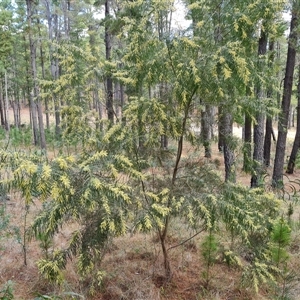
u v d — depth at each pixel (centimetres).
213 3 281
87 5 1543
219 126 343
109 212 253
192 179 333
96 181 247
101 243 306
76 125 315
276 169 841
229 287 364
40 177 228
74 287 345
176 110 310
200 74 264
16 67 1750
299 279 360
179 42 278
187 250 445
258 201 337
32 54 1146
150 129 305
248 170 366
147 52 290
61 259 303
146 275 380
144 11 303
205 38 286
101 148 309
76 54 314
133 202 292
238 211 299
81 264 296
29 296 340
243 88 279
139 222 277
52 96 324
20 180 228
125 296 338
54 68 1412
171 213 314
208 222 285
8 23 1341
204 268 404
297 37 719
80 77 311
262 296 352
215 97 285
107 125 331
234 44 262
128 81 304
